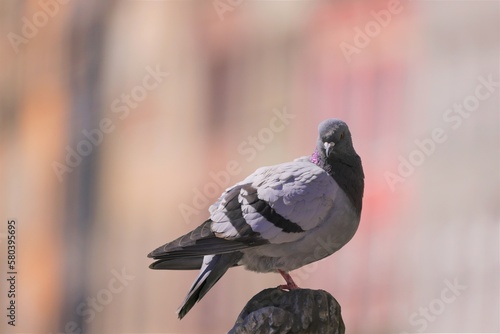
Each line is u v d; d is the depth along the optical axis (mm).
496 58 12734
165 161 16188
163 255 7855
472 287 12430
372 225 13375
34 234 17094
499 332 12109
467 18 13031
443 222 12844
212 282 8102
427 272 12828
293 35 14836
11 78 18000
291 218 8102
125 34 16875
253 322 7094
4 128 17844
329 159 8422
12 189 17469
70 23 17578
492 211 12445
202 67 15844
